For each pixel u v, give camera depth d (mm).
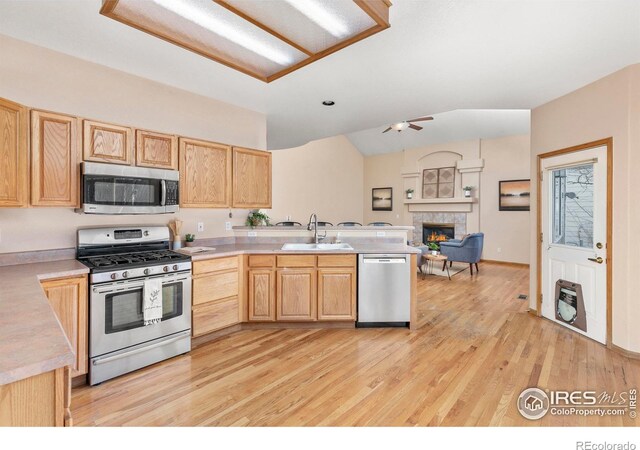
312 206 8906
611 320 2838
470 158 7957
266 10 1505
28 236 2418
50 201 2273
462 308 4094
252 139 3879
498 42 2326
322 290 3318
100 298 2273
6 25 2158
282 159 8164
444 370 2475
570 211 3338
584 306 3133
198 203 3162
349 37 1730
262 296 3299
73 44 2404
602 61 2609
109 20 2105
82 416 1907
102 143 2531
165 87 3133
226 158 3396
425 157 8898
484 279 5828
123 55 2570
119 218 2910
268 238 3922
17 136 2078
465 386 2246
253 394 2150
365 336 3164
